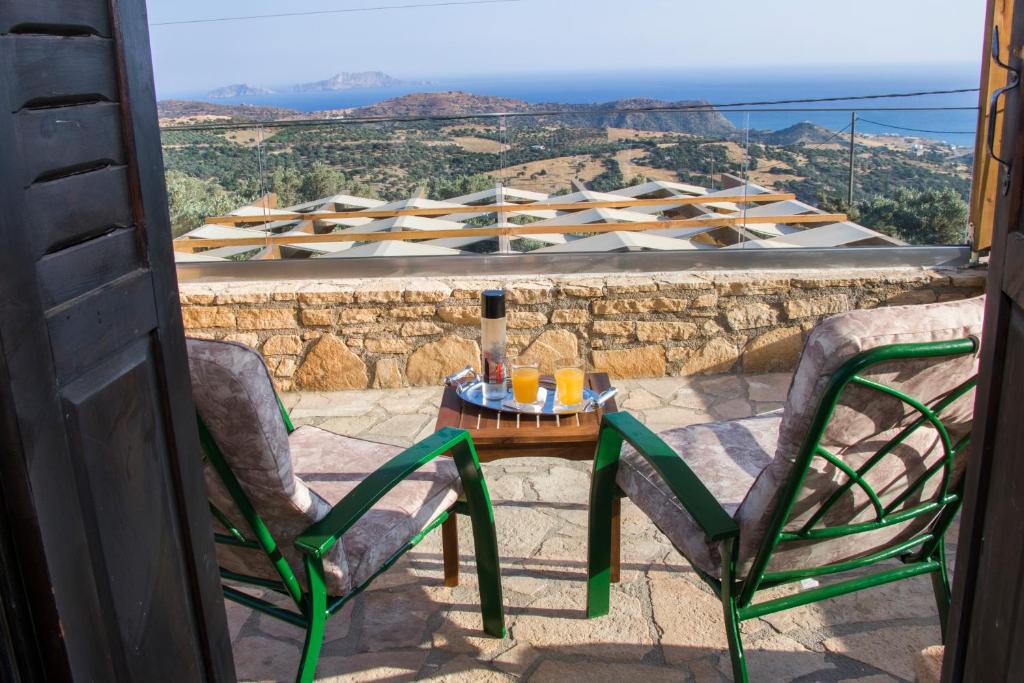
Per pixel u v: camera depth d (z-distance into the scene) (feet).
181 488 3.77
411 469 5.51
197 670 3.97
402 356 12.64
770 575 5.29
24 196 2.68
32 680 2.82
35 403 2.70
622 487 6.48
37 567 2.73
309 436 7.48
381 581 7.61
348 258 13.14
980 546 3.79
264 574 5.40
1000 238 3.54
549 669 6.35
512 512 8.86
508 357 12.70
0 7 2.57
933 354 4.18
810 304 12.48
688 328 12.57
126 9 3.30
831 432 4.46
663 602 7.18
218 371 4.23
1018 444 3.29
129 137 3.33
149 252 3.48
